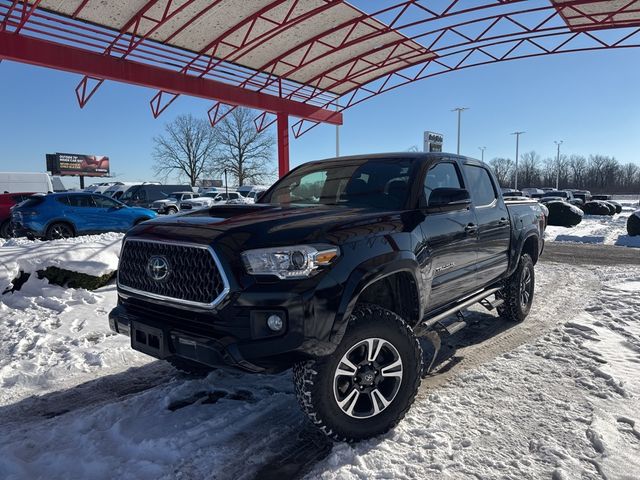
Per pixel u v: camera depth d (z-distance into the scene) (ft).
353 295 8.91
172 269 9.33
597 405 11.06
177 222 10.02
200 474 8.54
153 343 9.46
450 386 12.26
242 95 51.37
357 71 59.36
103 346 15.58
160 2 36.96
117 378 13.26
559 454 8.99
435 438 9.57
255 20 41.57
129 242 10.49
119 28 39.78
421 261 10.82
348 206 11.98
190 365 12.25
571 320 18.13
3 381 13.12
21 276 21.75
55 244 24.63
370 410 9.62
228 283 8.39
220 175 211.82
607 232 61.31
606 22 44.88
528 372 13.15
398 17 43.60
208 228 9.18
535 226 18.47
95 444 9.52
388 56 55.26
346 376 9.34
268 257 8.45
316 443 9.64
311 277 8.55
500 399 11.44
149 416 10.69
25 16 33.09
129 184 125.08
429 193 12.59
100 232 46.06
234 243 8.64
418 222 11.24
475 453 9.07
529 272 18.72
